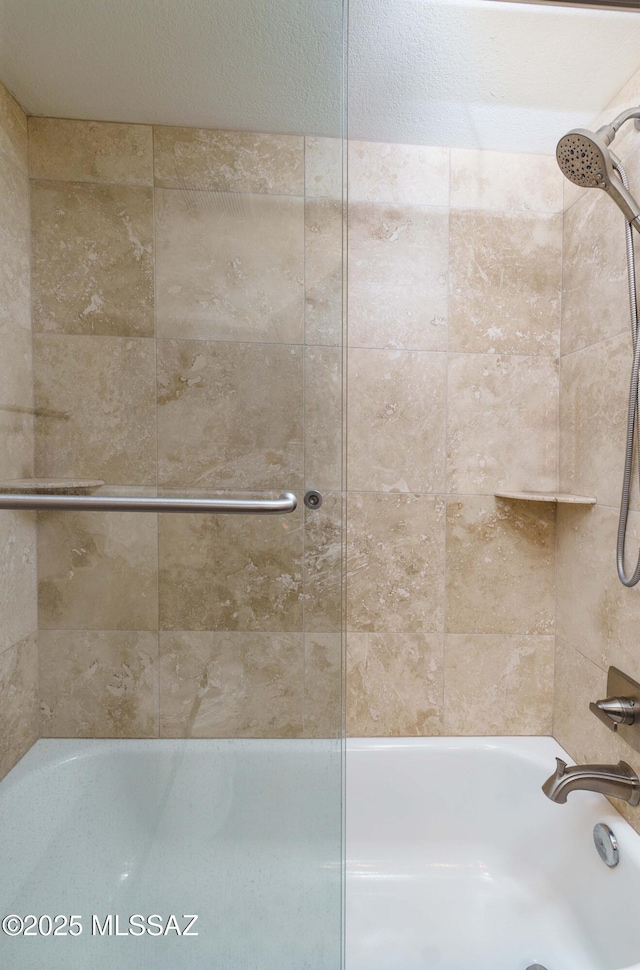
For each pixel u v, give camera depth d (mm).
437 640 1310
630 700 980
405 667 1310
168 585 882
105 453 857
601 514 1117
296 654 903
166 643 885
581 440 1203
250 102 867
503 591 1313
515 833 1238
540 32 964
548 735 1322
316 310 885
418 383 1290
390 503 1295
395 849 1261
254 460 880
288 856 878
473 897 1168
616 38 971
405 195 1272
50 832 854
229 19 857
